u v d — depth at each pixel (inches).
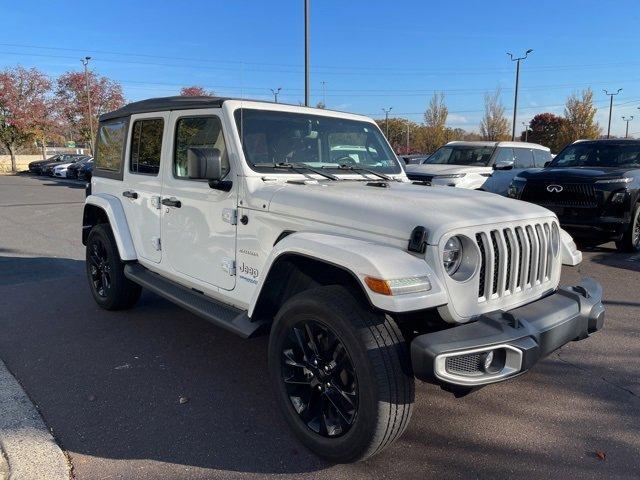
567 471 111.0
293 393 120.6
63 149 2315.5
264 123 146.7
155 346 178.4
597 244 364.2
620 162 347.6
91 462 113.4
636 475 109.3
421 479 108.7
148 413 134.1
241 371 159.5
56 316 209.2
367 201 118.4
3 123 1702.8
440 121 1999.3
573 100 1833.2
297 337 116.4
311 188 132.3
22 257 326.3
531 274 123.7
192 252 157.4
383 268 98.7
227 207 141.6
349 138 168.6
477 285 109.0
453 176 411.2
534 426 128.9
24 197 767.1
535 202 329.7
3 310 216.5
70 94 1875.0
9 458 112.8
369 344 101.3
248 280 137.1
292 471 111.3
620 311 214.7
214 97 149.9
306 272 125.3
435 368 96.0
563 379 154.5
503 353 103.7
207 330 193.8
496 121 1774.1
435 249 103.3
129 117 189.6
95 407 136.9
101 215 220.4
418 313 110.9
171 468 111.9
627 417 133.0
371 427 102.2
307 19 609.6
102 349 175.6
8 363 163.9
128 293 206.5
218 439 122.6
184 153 159.3
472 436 124.6
